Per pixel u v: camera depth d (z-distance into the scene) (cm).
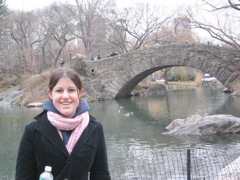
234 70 2425
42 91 3098
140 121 1777
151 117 1922
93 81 3148
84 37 5391
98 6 5303
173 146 1136
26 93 3195
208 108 2238
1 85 4125
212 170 773
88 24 5381
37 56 5581
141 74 3064
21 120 1962
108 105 2661
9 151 1205
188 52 2634
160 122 1723
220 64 2478
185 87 5444
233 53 2422
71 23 5084
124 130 1520
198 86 5809
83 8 5475
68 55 5272
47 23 5675
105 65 3177
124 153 1074
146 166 875
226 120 1309
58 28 5634
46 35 4738
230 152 942
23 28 5078
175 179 723
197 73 7894
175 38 4353
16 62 4434
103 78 3194
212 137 1241
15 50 4531
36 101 2958
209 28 2344
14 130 1630
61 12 5147
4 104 3159
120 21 4294
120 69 3095
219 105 2367
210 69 2527
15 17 4934
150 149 1116
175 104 2605
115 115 2041
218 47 2480
